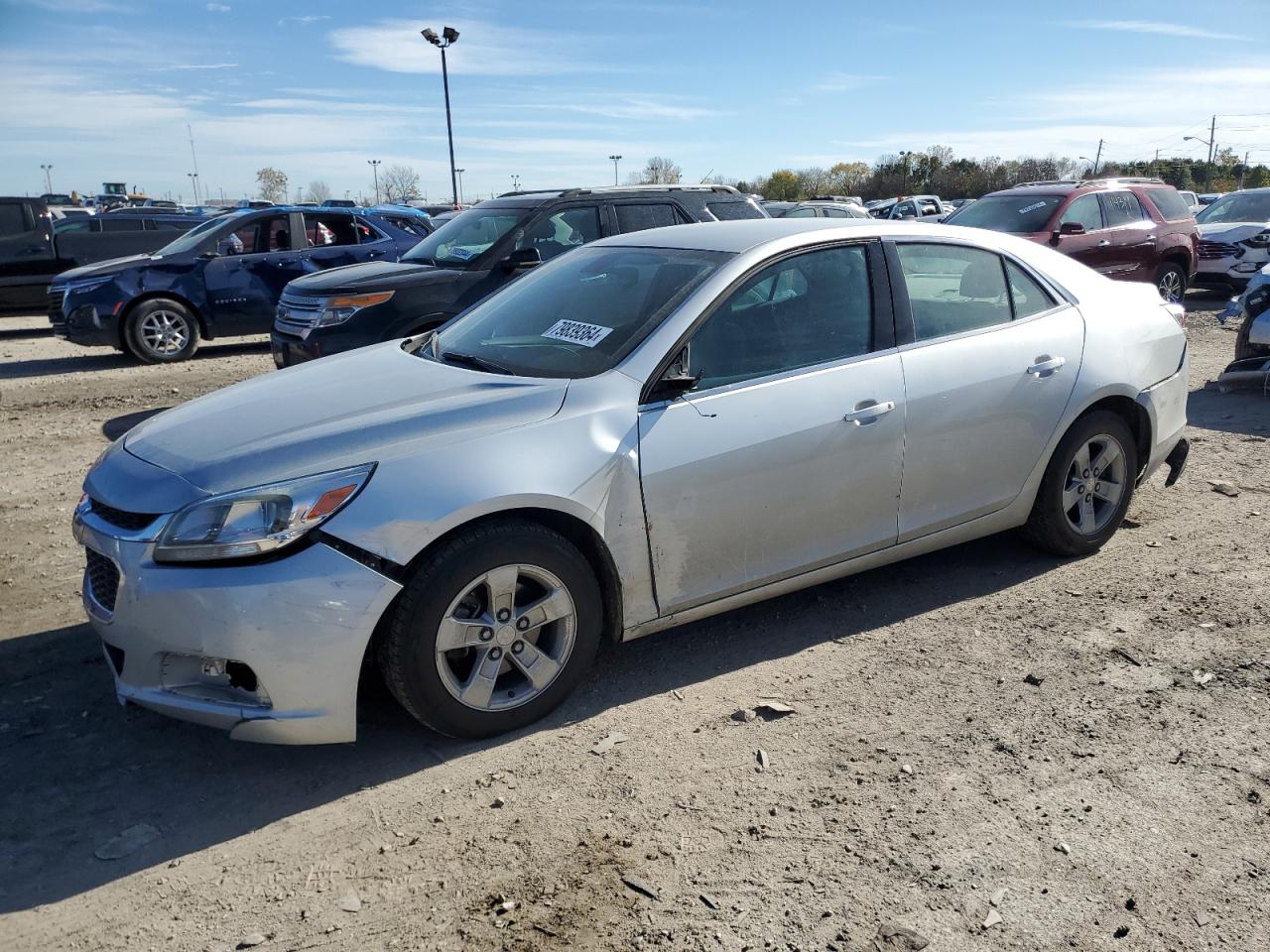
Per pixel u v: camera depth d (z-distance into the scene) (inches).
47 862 114.0
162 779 130.3
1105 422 187.2
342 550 121.8
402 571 124.7
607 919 102.6
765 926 100.9
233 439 134.6
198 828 120.0
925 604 176.7
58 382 427.5
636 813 119.9
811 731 136.9
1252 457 262.4
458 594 128.0
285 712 122.0
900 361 162.2
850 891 105.7
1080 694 144.9
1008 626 167.2
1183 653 156.6
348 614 121.7
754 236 164.2
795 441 150.9
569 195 330.3
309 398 147.9
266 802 124.8
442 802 123.3
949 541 175.2
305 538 121.5
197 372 446.6
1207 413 316.2
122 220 842.8
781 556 155.3
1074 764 127.7
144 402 379.9
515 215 325.4
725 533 148.6
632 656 160.6
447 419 134.3
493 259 317.7
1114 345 187.2
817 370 155.6
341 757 134.5
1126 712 139.8
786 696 146.4
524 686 138.6
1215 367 390.0
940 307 171.0
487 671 133.6
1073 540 190.1
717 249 161.8
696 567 147.8
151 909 106.0
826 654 159.2
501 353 159.9
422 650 126.8
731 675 153.4
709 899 104.8
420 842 115.8
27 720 144.9
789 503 152.9
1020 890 105.3
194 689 125.4
